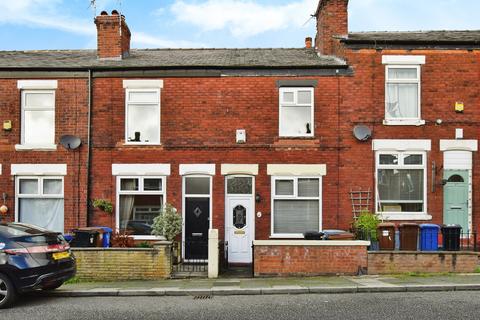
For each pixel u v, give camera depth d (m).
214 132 17.25
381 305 10.45
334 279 13.48
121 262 14.23
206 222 17.19
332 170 17.02
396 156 17.08
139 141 17.36
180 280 13.95
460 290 12.12
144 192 17.27
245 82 17.31
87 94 17.45
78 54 19.61
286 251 14.17
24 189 17.48
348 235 15.14
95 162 17.31
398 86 17.23
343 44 17.23
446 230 15.18
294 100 17.23
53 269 11.23
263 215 17.03
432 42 17.02
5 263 10.79
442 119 17.02
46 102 17.61
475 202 16.89
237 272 15.45
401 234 15.39
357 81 17.09
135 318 9.66
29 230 11.43
